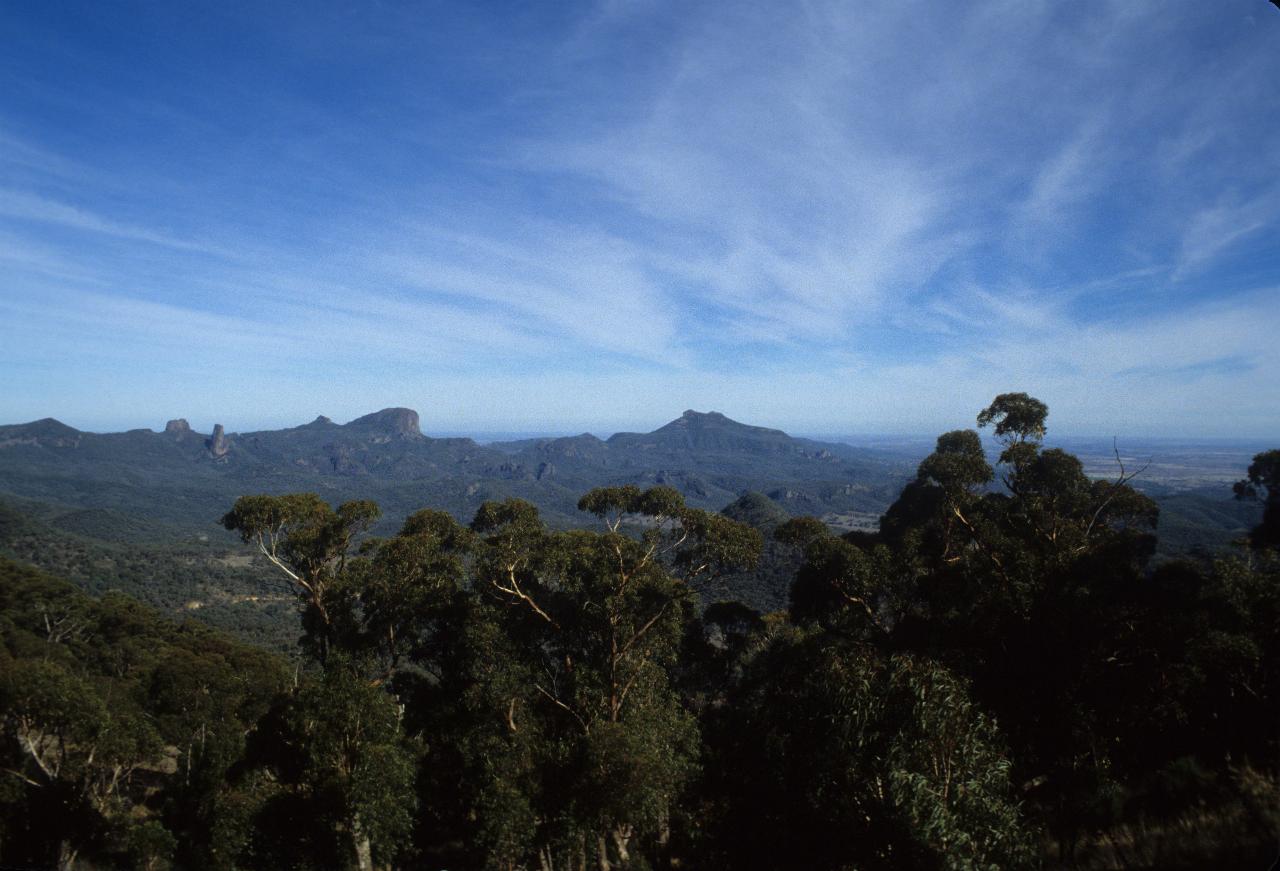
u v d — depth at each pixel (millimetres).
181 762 17188
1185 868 6480
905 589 17609
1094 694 13859
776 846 9844
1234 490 13719
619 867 13492
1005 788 8023
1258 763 8219
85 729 13578
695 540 17656
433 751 17141
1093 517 17641
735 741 14547
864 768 8289
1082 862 7359
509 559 16891
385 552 18266
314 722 13148
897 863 7547
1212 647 12117
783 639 20734
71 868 12602
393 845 12672
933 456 20062
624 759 12539
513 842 12445
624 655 16500
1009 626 14984
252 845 13672
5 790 12273
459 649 17000
